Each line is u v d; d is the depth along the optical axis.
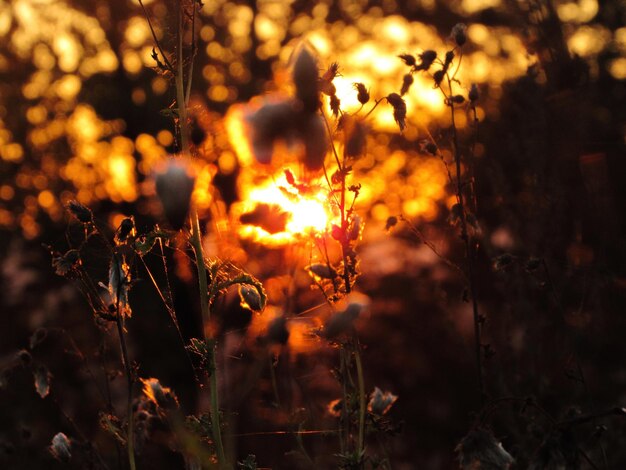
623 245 5.73
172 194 1.93
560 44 6.35
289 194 2.20
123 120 13.15
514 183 6.48
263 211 2.20
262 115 1.66
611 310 5.35
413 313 7.29
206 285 2.41
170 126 12.43
